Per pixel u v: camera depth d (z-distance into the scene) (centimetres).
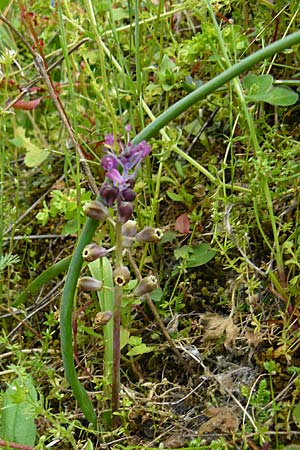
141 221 47
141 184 46
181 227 47
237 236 45
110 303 42
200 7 50
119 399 42
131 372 45
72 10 55
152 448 39
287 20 48
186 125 52
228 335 43
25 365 46
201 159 51
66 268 46
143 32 52
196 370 44
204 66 52
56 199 45
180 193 49
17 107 49
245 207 46
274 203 46
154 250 48
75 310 44
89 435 43
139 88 46
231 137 44
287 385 41
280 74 50
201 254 46
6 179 57
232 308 43
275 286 42
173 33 55
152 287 39
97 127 52
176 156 52
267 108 50
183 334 45
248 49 50
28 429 41
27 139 55
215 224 44
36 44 49
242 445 40
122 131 49
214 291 46
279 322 42
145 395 43
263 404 40
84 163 43
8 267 49
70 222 46
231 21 47
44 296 51
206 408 42
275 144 48
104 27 52
